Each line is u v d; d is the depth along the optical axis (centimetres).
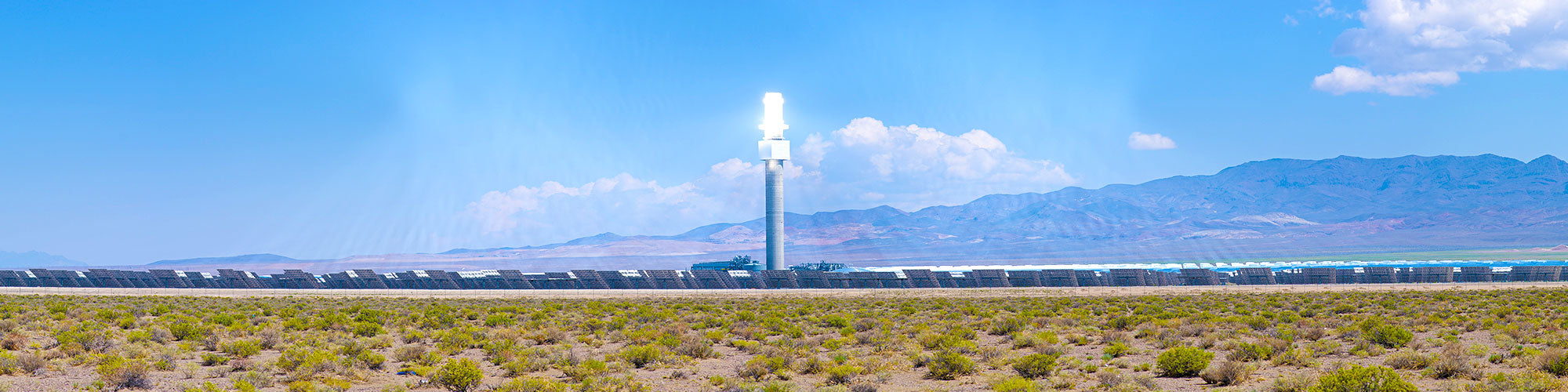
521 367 3925
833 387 3391
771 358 4188
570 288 13612
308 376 3641
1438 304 7862
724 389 3459
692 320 6794
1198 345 4641
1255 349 4025
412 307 8856
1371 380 2898
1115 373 3541
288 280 14438
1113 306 8119
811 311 7844
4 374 3647
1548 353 3478
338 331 5788
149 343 4725
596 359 4309
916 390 3478
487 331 5912
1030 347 4759
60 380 3528
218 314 6719
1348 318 6366
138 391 3341
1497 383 3103
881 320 6569
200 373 3809
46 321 6450
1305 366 3775
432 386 3572
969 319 6725
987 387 3491
